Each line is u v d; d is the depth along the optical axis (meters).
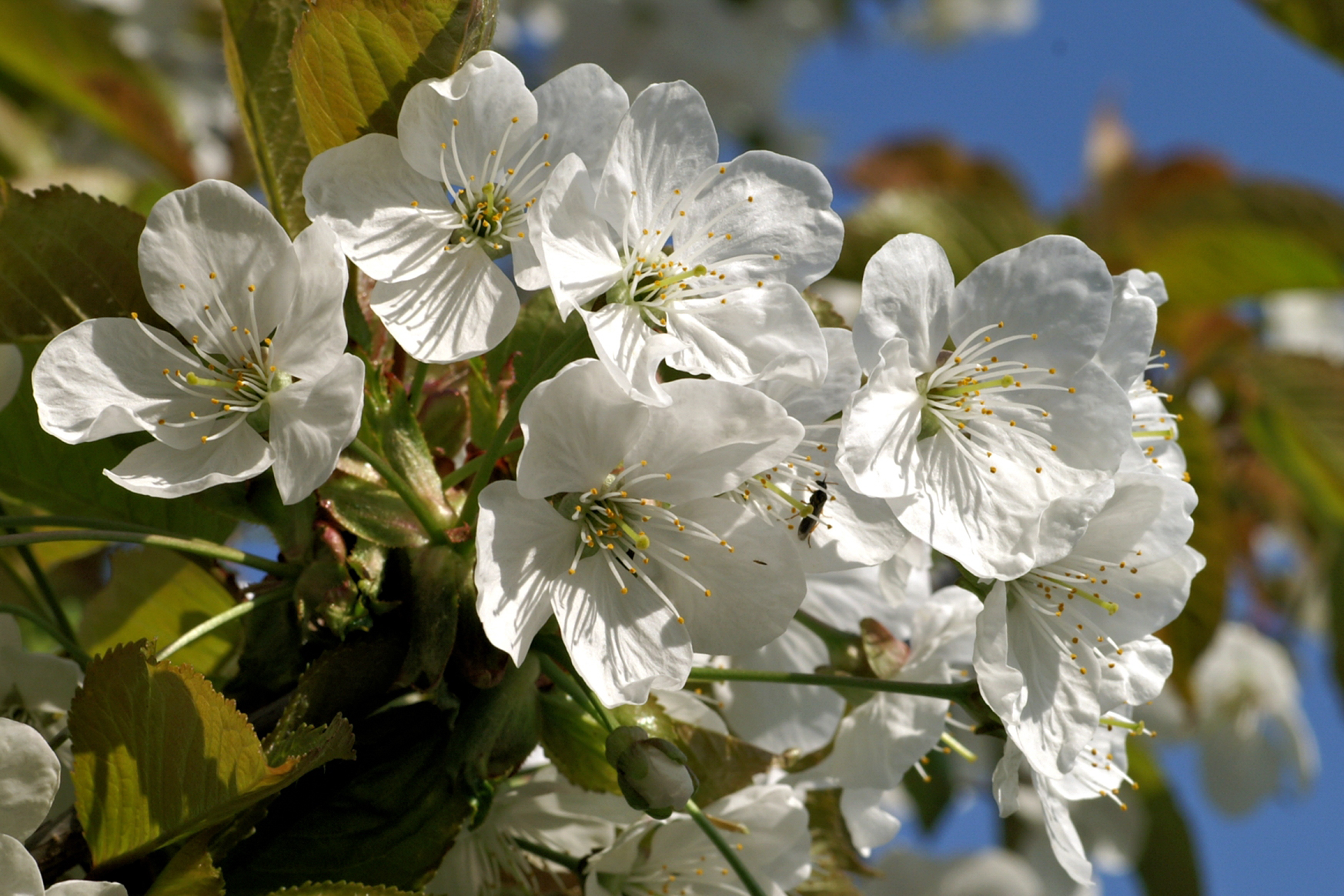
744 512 0.31
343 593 0.31
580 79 0.32
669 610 0.31
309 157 0.33
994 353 0.33
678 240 0.32
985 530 0.32
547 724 0.32
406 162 0.32
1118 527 0.33
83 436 0.31
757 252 0.32
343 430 0.31
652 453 0.31
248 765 0.29
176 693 0.30
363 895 0.30
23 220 0.32
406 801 0.31
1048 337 0.32
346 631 0.31
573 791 0.33
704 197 0.32
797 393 0.32
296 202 0.33
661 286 0.32
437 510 0.31
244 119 0.33
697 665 0.33
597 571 0.31
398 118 0.32
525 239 0.32
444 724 0.31
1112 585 0.33
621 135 0.32
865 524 0.32
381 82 0.32
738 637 0.31
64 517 0.31
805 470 0.32
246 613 0.32
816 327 0.31
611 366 0.30
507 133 0.32
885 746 0.34
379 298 0.31
